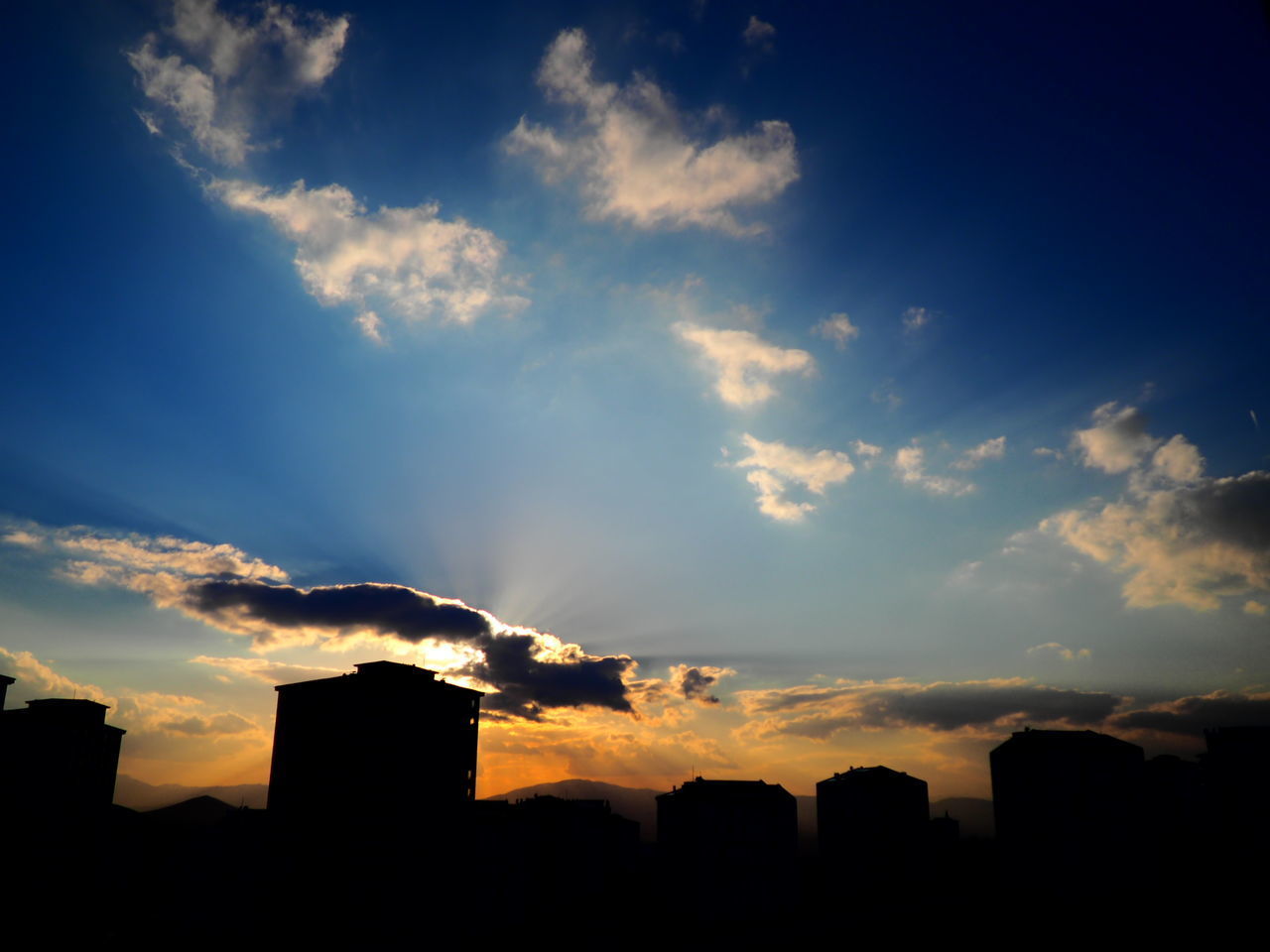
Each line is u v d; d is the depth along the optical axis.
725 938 118.81
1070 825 129.62
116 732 145.00
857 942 109.38
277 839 103.56
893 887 147.38
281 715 108.75
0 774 127.44
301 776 105.06
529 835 140.50
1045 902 127.31
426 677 114.50
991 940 106.44
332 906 99.19
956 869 160.88
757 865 137.25
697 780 150.12
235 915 107.31
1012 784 137.88
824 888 155.88
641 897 151.88
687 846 139.50
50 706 140.50
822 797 161.12
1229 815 131.50
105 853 138.12
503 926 121.88
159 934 111.50
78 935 119.06
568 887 144.12
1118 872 126.06
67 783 132.00
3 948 113.12
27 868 124.25
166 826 150.25
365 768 104.00
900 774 156.88
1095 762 131.62
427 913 103.81
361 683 107.94
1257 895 115.75
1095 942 102.56
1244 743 131.88
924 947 104.94
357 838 101.50
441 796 109.69
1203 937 100.81
